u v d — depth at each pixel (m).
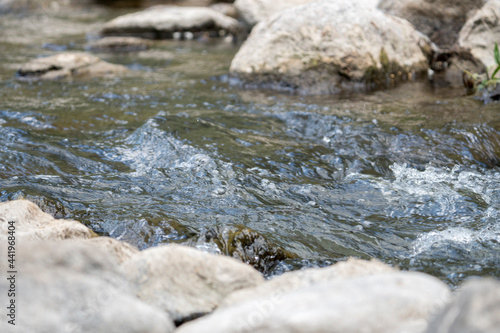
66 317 1.97
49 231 3.29
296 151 5.34
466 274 3.36
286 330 1.96
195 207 4.19
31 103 6.87
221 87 7.83
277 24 8.05
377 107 6.57
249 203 4.32
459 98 6.73
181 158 5.11
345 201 4.40
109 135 5.74
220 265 2.75
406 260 3.56
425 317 2.02
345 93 7.38
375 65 7.64
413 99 6.87
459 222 4.04
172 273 2.66
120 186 4.54
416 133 5.59
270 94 7.42
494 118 5.87
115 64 9.48
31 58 10.04
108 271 2.26
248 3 12.83
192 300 2.59
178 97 7.23
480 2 8.58
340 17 7.86
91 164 5.01
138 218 3.88
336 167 5.02
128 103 6.92
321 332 1.95
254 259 3.50
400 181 4.72
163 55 10.63
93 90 7.58
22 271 2.09
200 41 12.66
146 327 2.04
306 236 3.87
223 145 5.42
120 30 12.93
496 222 4.00
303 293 2.21
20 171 4.78
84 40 12.33
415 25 8.94
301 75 7.67
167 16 13.15
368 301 2.07
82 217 3.95
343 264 2.72
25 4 17.50
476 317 1.78
